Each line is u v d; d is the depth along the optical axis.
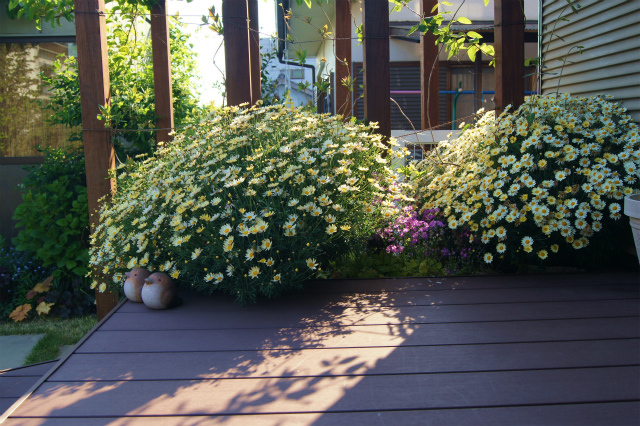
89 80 3.35
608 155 2.67
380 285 2.79
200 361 1.87
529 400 1.49
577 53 3.57
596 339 1.92
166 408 1.53
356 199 2.66
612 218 2.63
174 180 2.65
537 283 2.71
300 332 2.13
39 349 3.48
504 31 3.31
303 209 2.32
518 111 3.11
